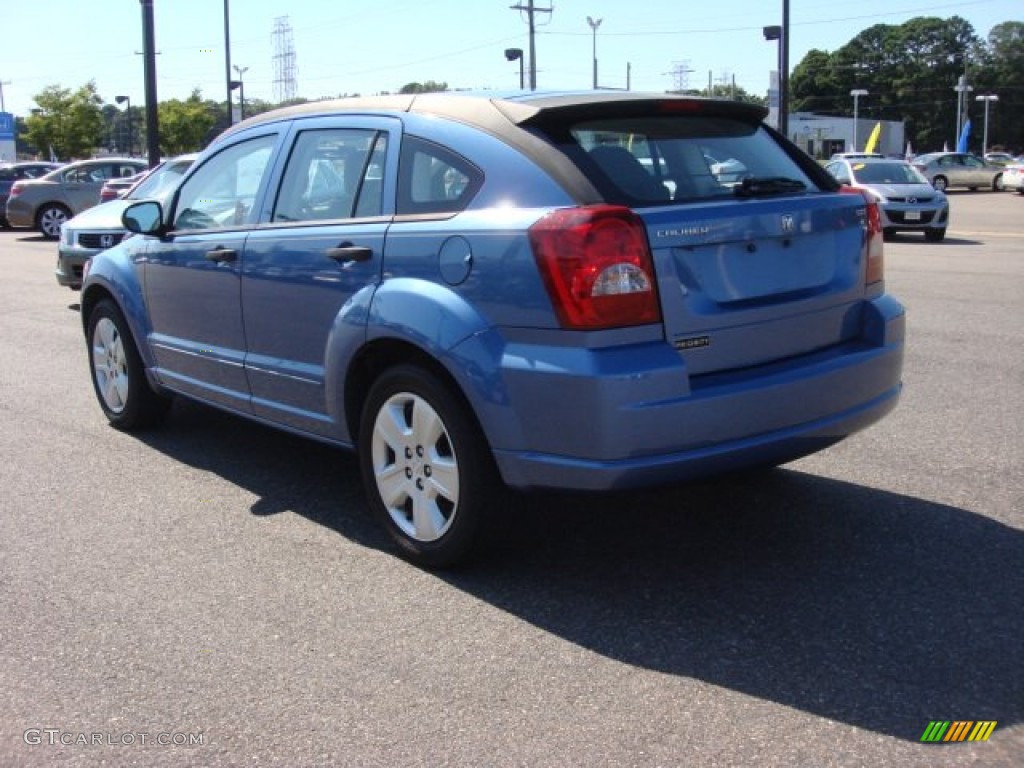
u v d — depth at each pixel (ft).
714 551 13.80
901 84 399.03
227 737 9.59
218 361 16.63
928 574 12.92
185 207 17.83
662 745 9.32
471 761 9.13
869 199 13.99
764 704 9.99
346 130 14.60
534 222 11.35
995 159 174.29
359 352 13.50
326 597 12.57
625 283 11.05
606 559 13.60
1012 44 398.42
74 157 184.65
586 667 10.77
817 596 12.37
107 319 20.08
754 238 12.06
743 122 14.30
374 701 10.18
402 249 12.87
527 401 11.41
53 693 10.43
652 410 11.00
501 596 12.54
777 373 12.19
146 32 69.05
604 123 12.63
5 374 25.81
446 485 12.76
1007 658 10.79
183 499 16.28
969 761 9.02
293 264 14.55
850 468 17.12
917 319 31.63
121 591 12.83
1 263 53.78
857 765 8.97
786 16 85.10
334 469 17.83
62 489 16.80
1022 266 45.70
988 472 16.79
